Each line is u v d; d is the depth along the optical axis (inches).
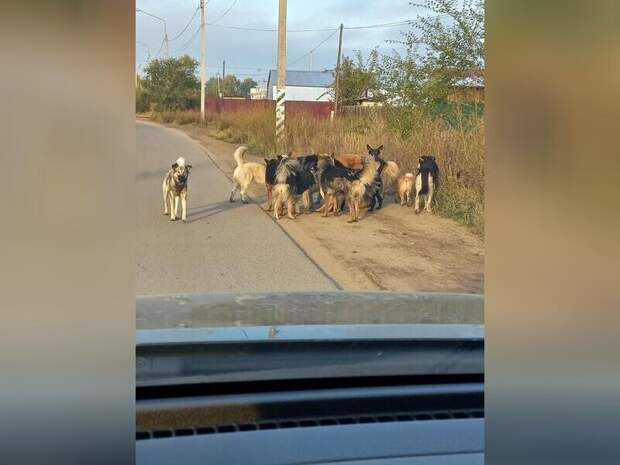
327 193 474.6
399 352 104.7
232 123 1042.7
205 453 83.1
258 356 100.0
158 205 480.1
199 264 340.8
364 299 136.5
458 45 616.4
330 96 858.1
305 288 311.9
